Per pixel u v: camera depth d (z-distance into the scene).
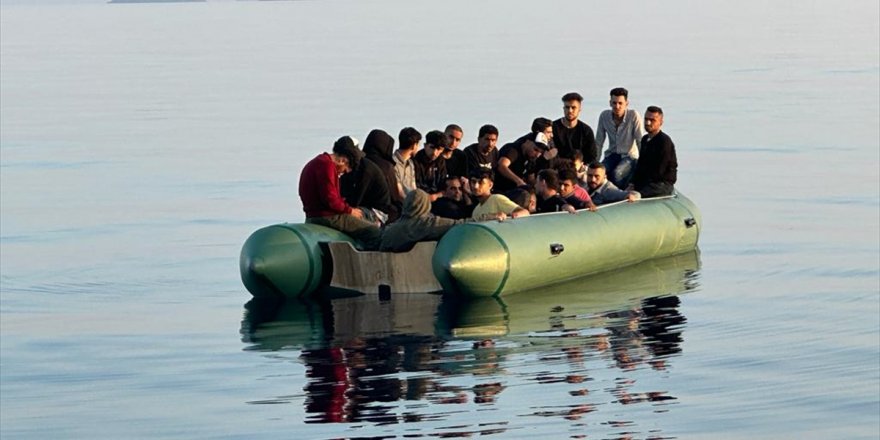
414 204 29.59
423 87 86.56
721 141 58.75
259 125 69.31
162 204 45.31
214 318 28.16
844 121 64.81
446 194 30.83
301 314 28.17
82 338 26.70
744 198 43.69
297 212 43.16
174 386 22.92
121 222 41.91
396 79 94.25
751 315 27.12
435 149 32.19
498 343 25.03
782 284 30.27
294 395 22.05
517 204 31.45
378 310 28.25
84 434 20.50
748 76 91.00
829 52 113.56
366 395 21.88
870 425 20.03
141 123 72.88
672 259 33.84
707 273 31.77
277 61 119.88
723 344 24.70
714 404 21.06
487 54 118.88
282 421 20.69
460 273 28.34
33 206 45.62
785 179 47.56
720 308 27.80
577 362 23.58
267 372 23.58
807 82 85.88
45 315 29.00
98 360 24.91
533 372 22.97
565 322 26.67
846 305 27.92
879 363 23.23
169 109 80.44
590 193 33.56
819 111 69.31
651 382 22.28
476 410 20.88
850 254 33.81
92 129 70.44
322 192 30.42
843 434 19.69
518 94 79.00
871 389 21.73
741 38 136.88
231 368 23.92
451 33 162.38
